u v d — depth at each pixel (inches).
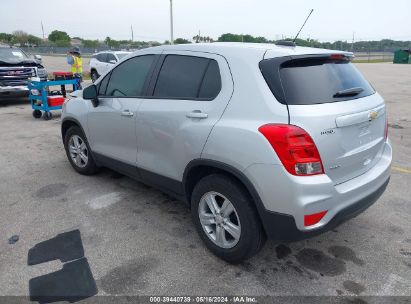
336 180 108.8
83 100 188.1
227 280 115.2
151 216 156.3
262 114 105.5
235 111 111.8
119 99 160.6
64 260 125.2
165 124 134.3
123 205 166.7
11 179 198.2
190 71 131.3
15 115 394.9
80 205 166.6
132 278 116.0
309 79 109.4
